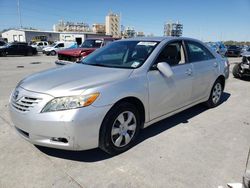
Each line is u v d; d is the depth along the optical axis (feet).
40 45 117.50
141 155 10.59
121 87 10.11
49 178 8.96
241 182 8.79
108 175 9.17
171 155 10.61
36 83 10.22
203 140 12.09
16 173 9.23
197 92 14.87
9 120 14.40
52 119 8.97
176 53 13.48
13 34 192.03
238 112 16.53
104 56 13.32
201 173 9.34
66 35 145.48
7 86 24.75
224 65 17.53
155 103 11.76
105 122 9.71
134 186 8.57
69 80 10.15
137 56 12.18
